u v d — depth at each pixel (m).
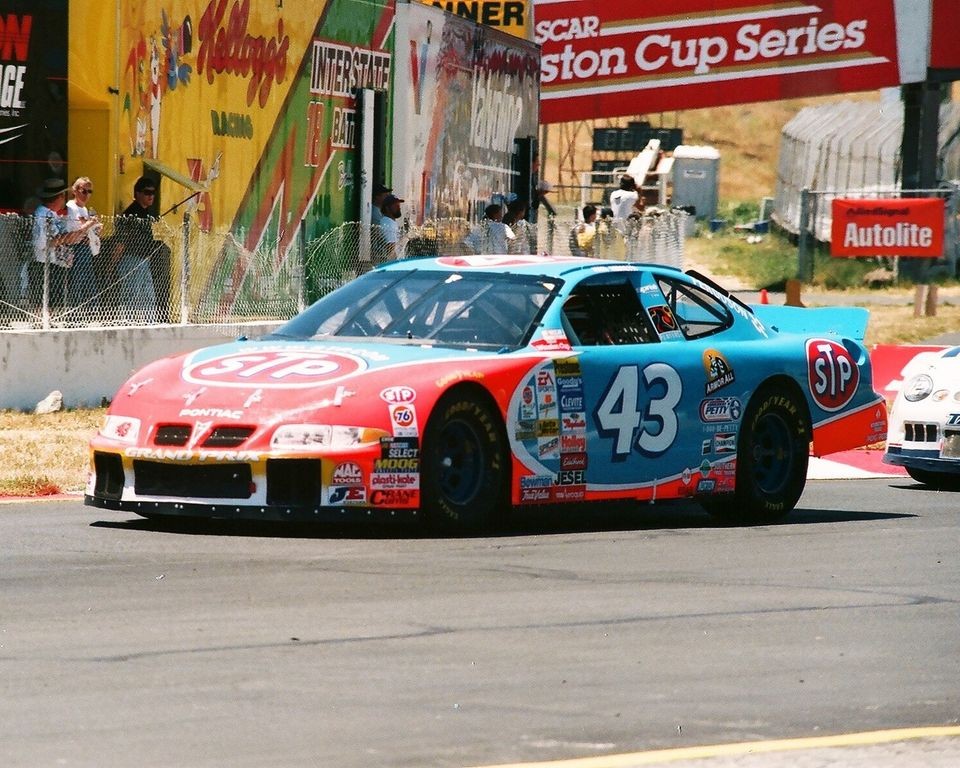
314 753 12.02
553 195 137.25
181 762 11.77
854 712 13.56
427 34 57.41
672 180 136.25
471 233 53.00
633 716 13.23
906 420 30.33
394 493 21.30
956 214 98.75
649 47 96.06
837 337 27.58
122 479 21.95
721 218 152.62
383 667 14.64
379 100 55.69
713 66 95.69
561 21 96.19
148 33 43.66
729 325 26.09
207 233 41.12
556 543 22.09
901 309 80.94
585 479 23.44
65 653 14.89
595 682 14.31
